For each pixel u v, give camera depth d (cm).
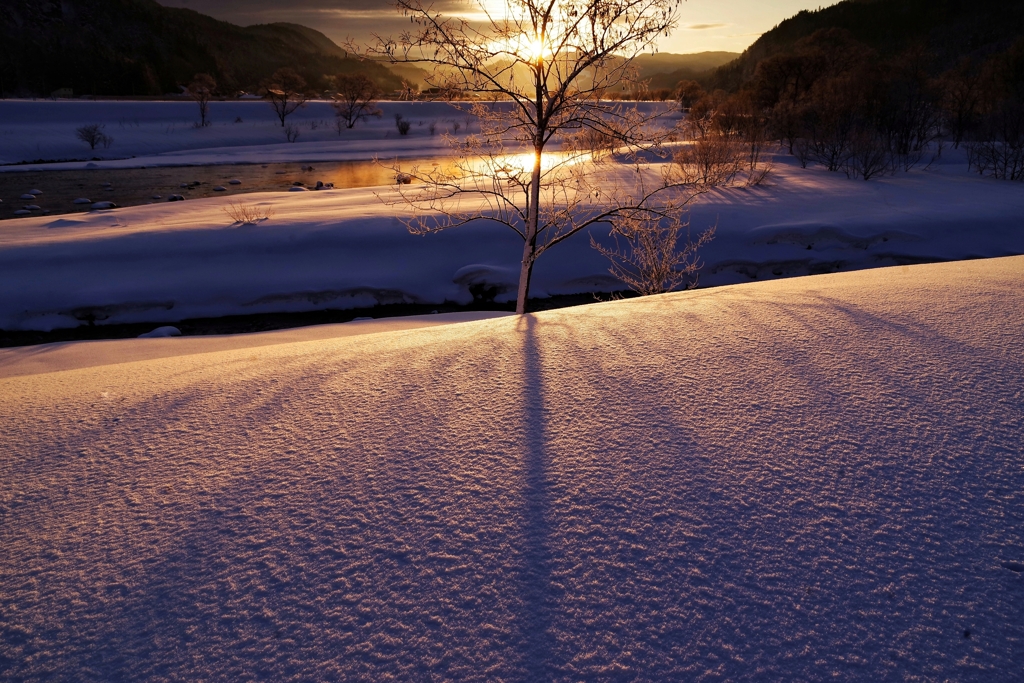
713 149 2511
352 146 6419
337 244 1622
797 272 1617
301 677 168
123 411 361
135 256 1541
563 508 237
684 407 317
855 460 261
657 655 170
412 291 1488
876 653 168
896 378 337
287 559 216
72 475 284
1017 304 454
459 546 218
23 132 6088
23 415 365
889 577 196
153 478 277
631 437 289
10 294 1387
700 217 1841
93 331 1339
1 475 287
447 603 192
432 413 327
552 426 304
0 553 229
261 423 330
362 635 182
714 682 161
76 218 2022
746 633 177
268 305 1443
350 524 234
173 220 1978
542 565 207
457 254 1603
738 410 311
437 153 5766
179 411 355
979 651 168
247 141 7250
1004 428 280
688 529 222
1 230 1847
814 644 172
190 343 1035
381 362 418
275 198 2447
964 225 1822
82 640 186
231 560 218
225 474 276
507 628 182
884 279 579
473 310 1454
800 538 215
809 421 296
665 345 411
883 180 2753
